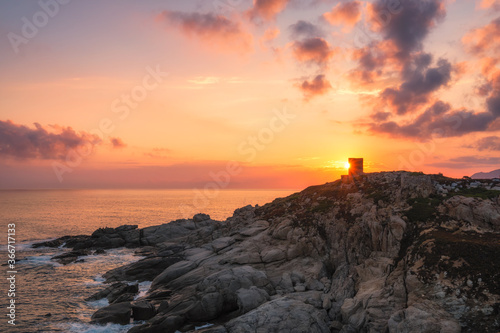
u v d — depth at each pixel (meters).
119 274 60.28
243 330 32.41
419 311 28.83
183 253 65.69
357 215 49.59
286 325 32.62
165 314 39.41
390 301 33.00
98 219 172.38
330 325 34.12
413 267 34.62
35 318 41.72
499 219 37.56
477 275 30.77
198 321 38.62
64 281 58.88
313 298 38.56
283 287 43.47
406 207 46.09
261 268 48.84
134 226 99.81
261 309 35.53
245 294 40.16
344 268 44.28
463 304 28.81
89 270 66.81
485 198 42.16
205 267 51.97
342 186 62.22
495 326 26.22
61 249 89.50
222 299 40.12
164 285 51.66
